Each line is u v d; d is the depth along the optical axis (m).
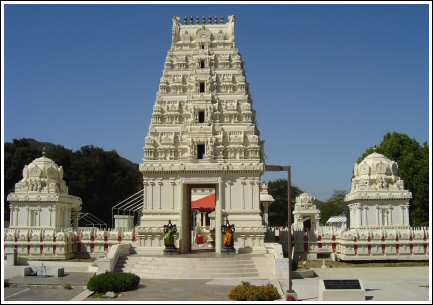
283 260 46.81
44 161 74.12
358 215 70.69
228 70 63.81
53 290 40.16
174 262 47.91
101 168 126.12
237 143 60.34
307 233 66.19
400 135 103.75
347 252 62.22
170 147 60.34
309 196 98.12
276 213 156.38
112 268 48.75
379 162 73.94
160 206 58.47
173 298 35.50
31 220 69.81
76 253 64.38
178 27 66.75
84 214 113.25
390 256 62.66
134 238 63.53
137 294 37.25
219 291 38.44
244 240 57.16
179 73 63.97
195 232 79.12
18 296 37.44
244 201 57.97
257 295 34.59
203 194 83.50
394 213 70.75
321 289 35.53
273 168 38.75
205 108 61.38
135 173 138.88
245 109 61.81
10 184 118.56
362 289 35.31
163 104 62.69
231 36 65.69
